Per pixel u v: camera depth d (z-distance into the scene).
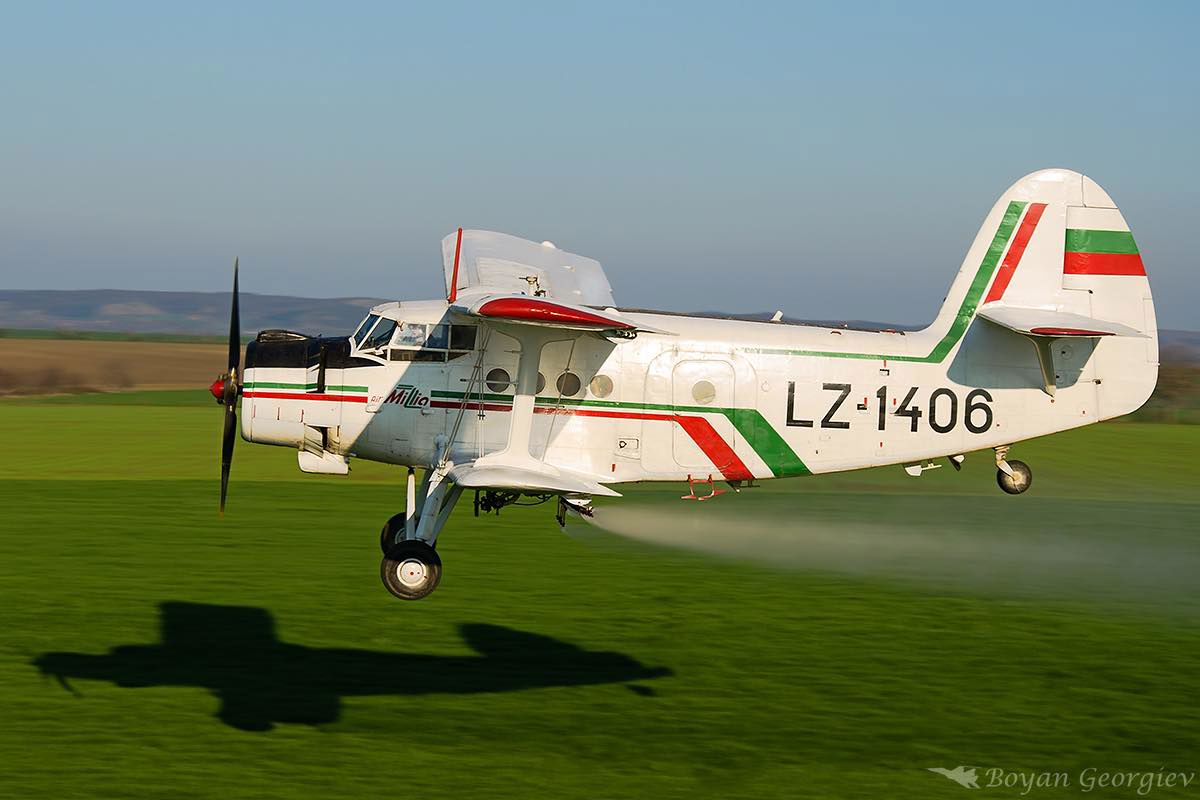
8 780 17.98
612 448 30.98
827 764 19.69
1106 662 26.20
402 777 18.61
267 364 30.73
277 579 32.84
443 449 30.11
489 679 23.92
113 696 22.12
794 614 30.36
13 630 26.50
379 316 30.67
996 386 33.28
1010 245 33.81
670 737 20.78
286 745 19.84
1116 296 33.94
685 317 31.97
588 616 29.56
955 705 22.92
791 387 31.75
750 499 55.50
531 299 25.67
